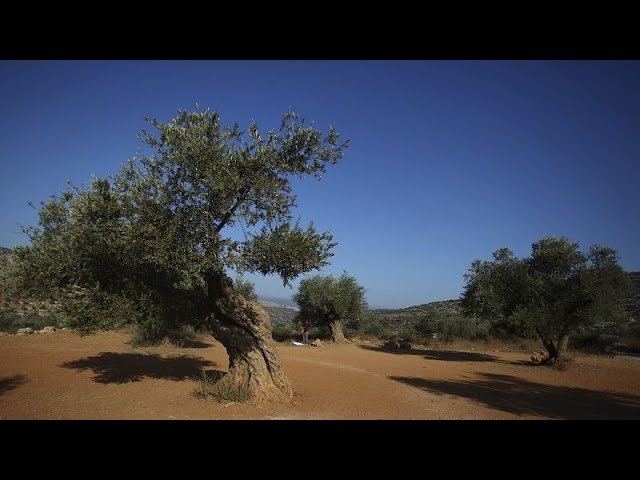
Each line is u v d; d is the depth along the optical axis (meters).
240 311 9.38
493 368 16.56
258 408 8.59
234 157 8.30
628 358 20.03
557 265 17.83
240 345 9.41
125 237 8.12
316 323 29.44
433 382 12.94
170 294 9.96
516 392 11.70
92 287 9.41
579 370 16.08
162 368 13.19
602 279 16.36
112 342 18.91
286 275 9.11
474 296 19.86
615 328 26.16
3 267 9.84
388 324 45.66
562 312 16.56
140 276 9.85
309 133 9.16
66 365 12.91
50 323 22.81
